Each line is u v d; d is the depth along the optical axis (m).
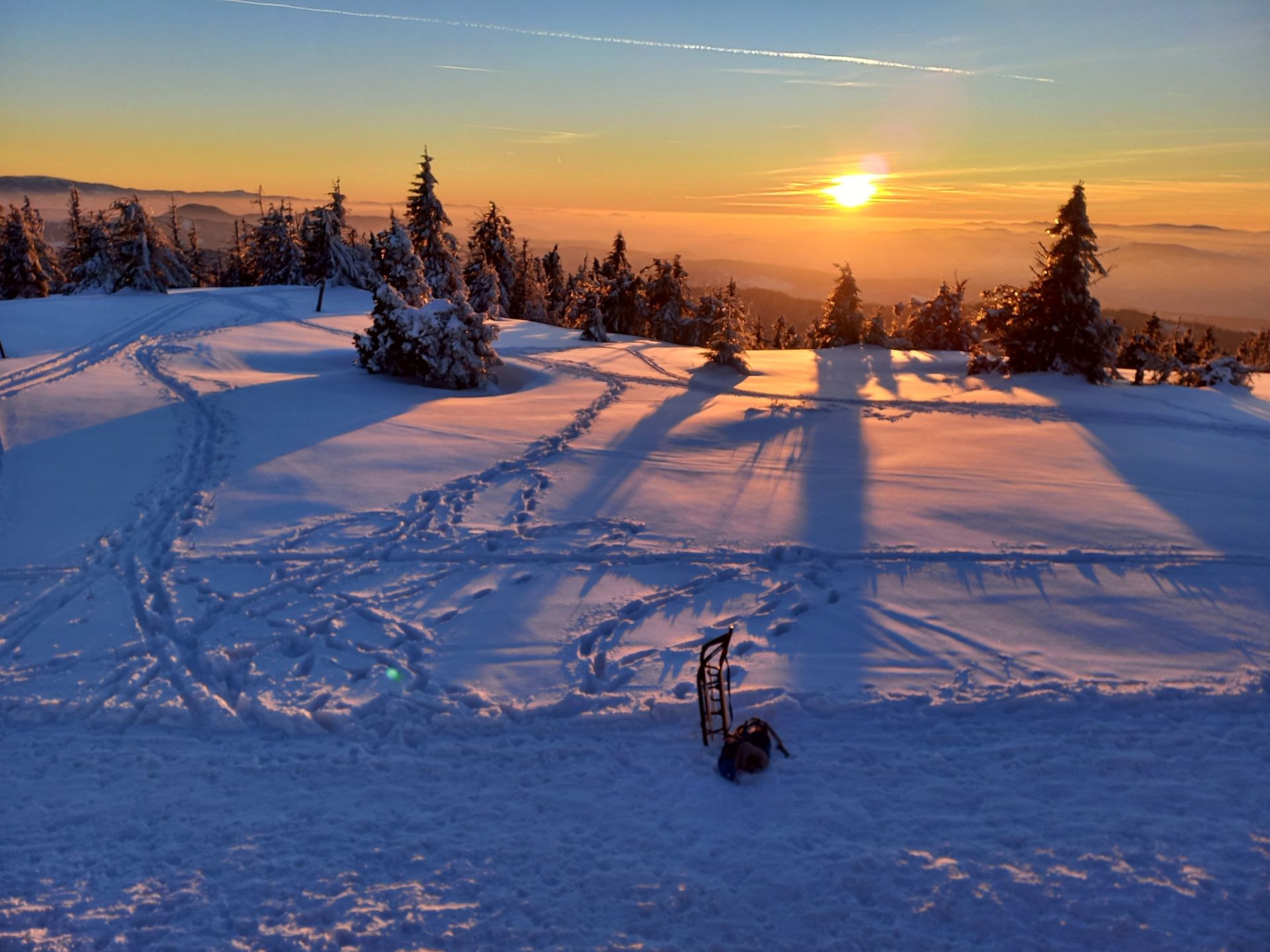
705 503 14.55
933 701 8.01
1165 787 6.69
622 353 36.12
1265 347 83.12
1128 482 15.94
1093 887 5.61
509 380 28.97
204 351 30.14
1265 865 5.78
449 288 53.47
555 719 7.88
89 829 6.34
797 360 36.31
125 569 11.32
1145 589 10.74
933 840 6.11
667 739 7.54
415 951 5.18
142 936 5.31
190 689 8.35
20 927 5.37
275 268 63.72
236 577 11.16
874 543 12.52
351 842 6.18
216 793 6.79
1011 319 31.41
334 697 8.26
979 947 5.18
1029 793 6.66
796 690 8.26
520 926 5.37
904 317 47.50
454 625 9.88
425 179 53.16
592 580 11.24
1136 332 39.06
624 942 5.24
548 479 15.95
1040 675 8.51
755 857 5.97
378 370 27.06
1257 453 18.61
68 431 18.09
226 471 15.53
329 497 14.39
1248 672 8.52
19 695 8.22
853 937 5.27
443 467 16.45
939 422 22.05
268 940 5.27
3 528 12.74
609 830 6.30
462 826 6.38
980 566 11.62
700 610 10.33
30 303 42.22
